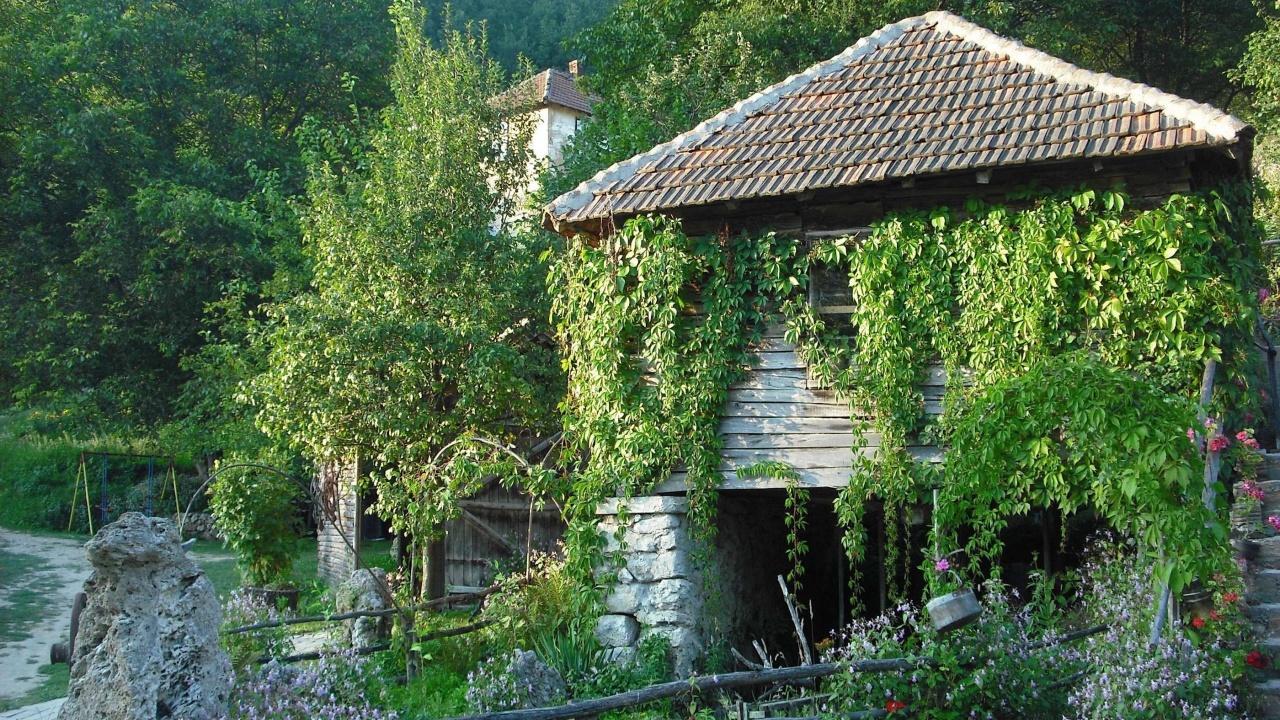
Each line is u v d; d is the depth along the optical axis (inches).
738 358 366.3
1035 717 265.1
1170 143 306.0
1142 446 277.6
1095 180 331.0
